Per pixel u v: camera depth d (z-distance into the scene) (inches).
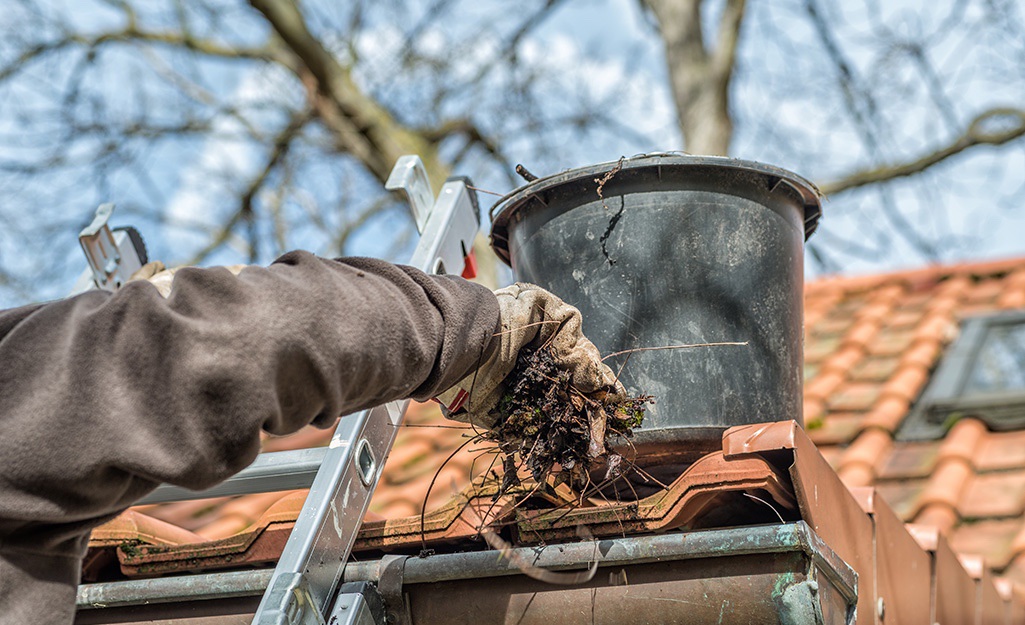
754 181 70.7
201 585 61.2
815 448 60.7
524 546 60.4
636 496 62.9
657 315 67.2
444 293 49.3
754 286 69.2
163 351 38.7
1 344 38.2
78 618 63.5
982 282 227.1
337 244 335.9
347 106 326.0
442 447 151.2
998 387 173.6
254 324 39.9
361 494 62.9
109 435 37.0
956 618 94.7
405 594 59.4
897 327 207.9
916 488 145.9
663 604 55.7
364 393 44.6
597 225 69.4
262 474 66.1
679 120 327.9
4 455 35.9
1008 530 133.5
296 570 55.1
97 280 85.1
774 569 54.4
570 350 56.8
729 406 66.5
